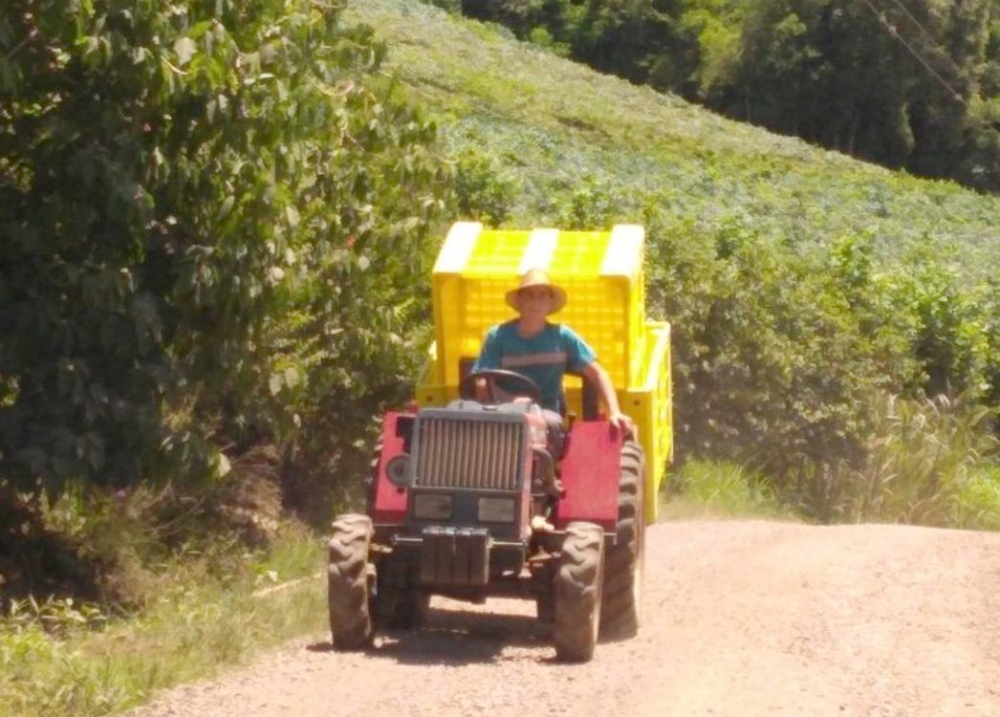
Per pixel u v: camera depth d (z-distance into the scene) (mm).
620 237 11133
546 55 72438
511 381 9555
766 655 8828
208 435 11914
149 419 9852
